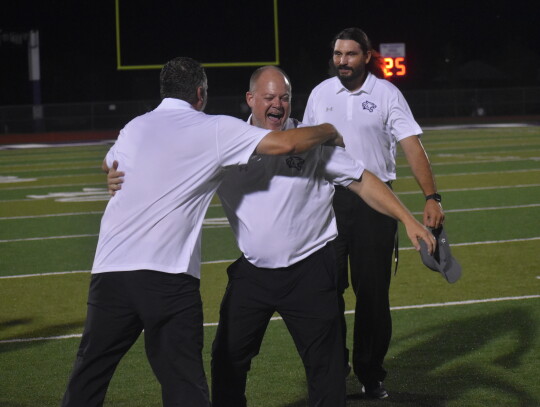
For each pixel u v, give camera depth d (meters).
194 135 3.68
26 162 22.52
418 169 4.85
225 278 8.19
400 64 31.66
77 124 36.25
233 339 4.02
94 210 13.10
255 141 3.64
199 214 3.75
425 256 3.83
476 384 5.05
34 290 7.86
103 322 3.72
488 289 7.37
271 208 3.87
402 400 4.86
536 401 4.75
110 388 5.18
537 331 6.07
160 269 3.65
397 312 6.73
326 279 3.94
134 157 3.72
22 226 11.71
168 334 3.69
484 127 32.94
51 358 5.83
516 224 10.73
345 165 3.91
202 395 3.69
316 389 3.98
